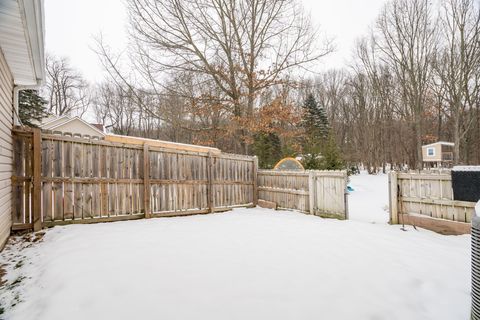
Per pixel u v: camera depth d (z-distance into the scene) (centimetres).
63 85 3381
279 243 398
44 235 414
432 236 452
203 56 1135
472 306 205
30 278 269
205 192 689
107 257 319
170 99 1134
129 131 2941
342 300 229
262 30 1184
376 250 367
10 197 415
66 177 475
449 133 3000
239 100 1174
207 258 327
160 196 604
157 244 380
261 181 834
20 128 436
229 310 209
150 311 206
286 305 218
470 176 441
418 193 518
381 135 2784
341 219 597
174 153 633
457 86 1884
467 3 1714
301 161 1190
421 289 254
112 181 531
